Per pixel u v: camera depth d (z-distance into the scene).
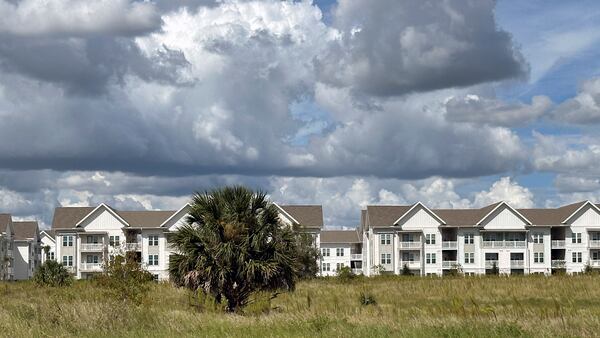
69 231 99.94
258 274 30.77
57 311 23.05
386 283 60.88
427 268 103.00
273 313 28.09
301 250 73.88
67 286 58.03
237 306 31.08
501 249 102.75
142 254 97.38
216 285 30.77
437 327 19.88
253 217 31.28
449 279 65.12
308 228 97.19
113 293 31.19
